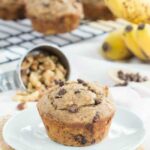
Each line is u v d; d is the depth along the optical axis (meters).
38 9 0.93
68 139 0.53
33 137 0.54
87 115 0.53
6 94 0.70
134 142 0.52
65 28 0.94
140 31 0.79
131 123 0.56
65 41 0.91
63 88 0.55
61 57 0.75
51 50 0.75
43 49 0.75
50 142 0.54
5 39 0.92
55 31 0.94
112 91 0.67
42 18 0.92
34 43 0.90
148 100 0.65
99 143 0.54
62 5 0.93
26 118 0.56
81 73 0.76
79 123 0.52
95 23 1.02
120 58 0.84
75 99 0.54
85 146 0.54
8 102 0.67
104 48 0.85
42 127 0.56
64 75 0.74
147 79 0.74
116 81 0.73
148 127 0.59
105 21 1.04
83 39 0.93
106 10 1.02
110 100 0.56
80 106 0.53
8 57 0.81
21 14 1.04
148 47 0.79
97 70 0.77
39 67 0.73
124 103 0.64
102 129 0.53
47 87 0.70
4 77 0.73
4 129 0.54
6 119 0.59
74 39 0.92
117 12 0.85
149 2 0.84
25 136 0.54
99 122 0.53
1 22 1.03
